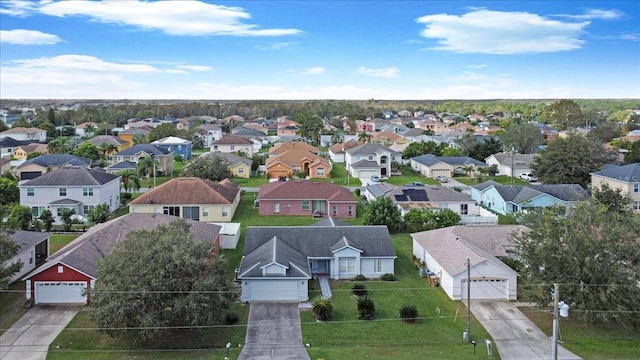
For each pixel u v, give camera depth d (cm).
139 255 3372
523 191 7100
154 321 3155
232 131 17525
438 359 3200
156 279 3212
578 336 3531
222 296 3344
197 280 3300
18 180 8525
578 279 3484
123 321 3184
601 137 13762
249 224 6303
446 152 11319
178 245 3466
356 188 8662
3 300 3959
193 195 6456
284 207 6806
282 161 10000
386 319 3759
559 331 3594
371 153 10138
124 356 3188
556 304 2730
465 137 12219
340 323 3691
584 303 3441
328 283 4450
